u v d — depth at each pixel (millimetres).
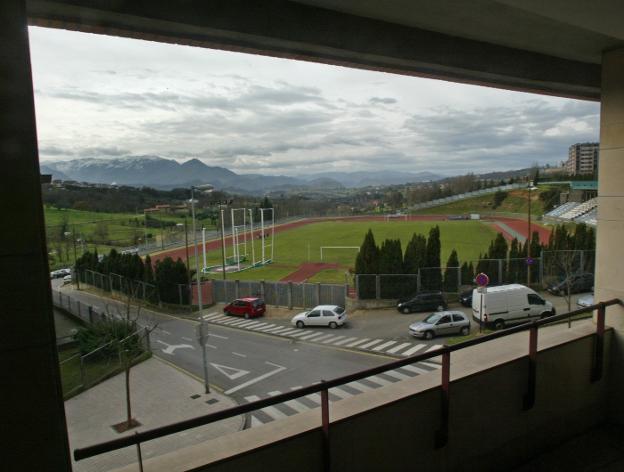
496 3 3539
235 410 2510
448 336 20812
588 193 75688
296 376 17812
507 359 3922
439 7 3609
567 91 5750
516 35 4340
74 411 14820
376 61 4109
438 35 4219
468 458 3646
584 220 58188
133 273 34344
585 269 27031
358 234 67312
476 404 3658
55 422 1981
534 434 4160
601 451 4281
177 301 32875
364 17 3738
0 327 1837
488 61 4602
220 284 33781
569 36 4398
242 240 66250
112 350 19359
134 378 17891
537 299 20266
